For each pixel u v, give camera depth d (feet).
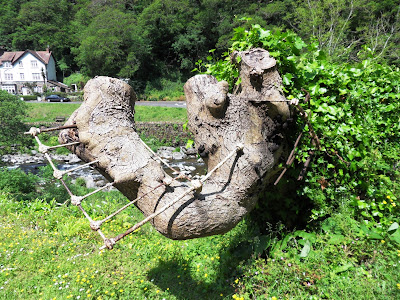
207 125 9.29
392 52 59.52
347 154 11.42
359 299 8.91
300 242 11.19
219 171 9.02
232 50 11.40
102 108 8.71
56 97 114.42
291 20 91.45
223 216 8.39
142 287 11.68
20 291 11.79
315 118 10.91
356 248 10.55
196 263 13.05
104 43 110.01
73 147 8.88
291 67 10.71
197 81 9.66
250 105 9.32
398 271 9.64
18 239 16.01
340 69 12.65
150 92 120.57
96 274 12.69
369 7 67.92
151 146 61.05
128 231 6.98
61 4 178.81
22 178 29.58
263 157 9.20
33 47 175.42
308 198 12.14
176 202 8.03
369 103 12.83
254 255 11.46
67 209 20.47
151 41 124.26
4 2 188.96
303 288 9.73
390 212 11.81
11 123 41.24
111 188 34.09
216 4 116.37
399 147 13.24
